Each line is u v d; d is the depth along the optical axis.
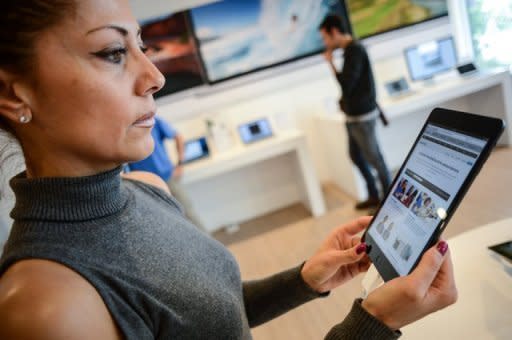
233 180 3.88
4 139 0.46
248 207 3.96
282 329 2.05
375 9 3.72
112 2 0.41
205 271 0.55
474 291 0.77
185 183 3.17
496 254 0.84
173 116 3.62
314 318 2.04
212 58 3.57
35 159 0.46
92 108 0.41
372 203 3.22
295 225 3.42
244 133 3.55
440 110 0.66
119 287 0.42
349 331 0.50
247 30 3.57
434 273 0.47
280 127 3.65
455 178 0.54
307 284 0.71
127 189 0.58
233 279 0.63
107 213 0.48
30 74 0.39
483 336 0.66
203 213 3.88
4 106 0.40
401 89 3.57
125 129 0.44
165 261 0.50
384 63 3.88
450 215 0.52
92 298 0.39
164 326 0.46
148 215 0.55
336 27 2.77
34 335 0.33
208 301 0.50
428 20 3.80
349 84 2.74
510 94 3.23
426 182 0.62
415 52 3.62
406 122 3.97
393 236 0.65
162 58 3.50
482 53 3.64
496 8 3.36
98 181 0.46
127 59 0.44
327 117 3.56
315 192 3.40
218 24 3.51
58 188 0.44
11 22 0.37
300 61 3.70
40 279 0.36
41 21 0.37
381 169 2.94
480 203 2.64
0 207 0.54
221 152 3.55
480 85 3.18
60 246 0.42
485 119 0.51
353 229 0.79
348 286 2.18
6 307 0.34
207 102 3.66
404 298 0.47
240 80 3.66
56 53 0.39
